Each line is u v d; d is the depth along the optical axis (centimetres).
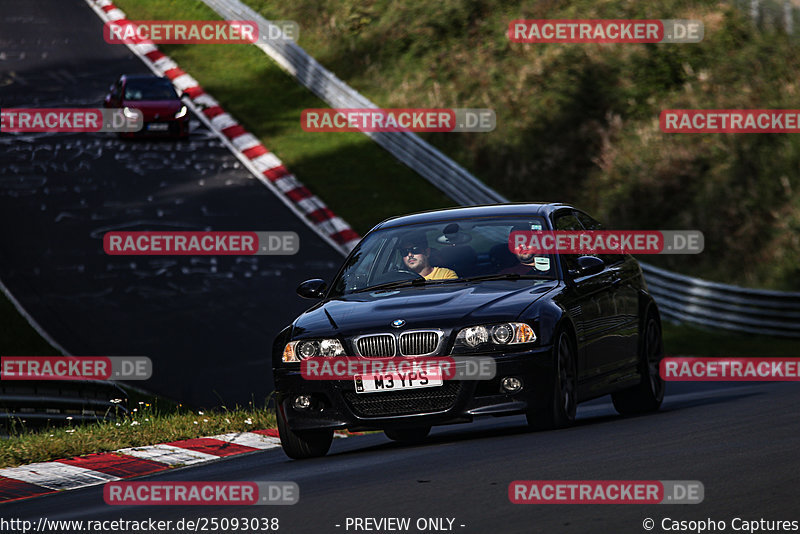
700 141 9669
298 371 2706
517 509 1616
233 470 2614
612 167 9956
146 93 11388
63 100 12544
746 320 7375
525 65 11788
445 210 3209
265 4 15150
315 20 14362
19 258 8306
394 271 2991
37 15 15950
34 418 4353
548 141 10694
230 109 12400
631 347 3256
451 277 2909
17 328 6962
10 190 9819
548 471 1938
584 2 12200
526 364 2595
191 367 6397
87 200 9625
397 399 2622
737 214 8769
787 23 10619
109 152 10900
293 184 10306
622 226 9344
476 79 11988
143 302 7531
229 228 9156
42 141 11169
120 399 4653
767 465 1841
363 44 13512
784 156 9025
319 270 8350
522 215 3069
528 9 12719
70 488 2609
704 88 10269
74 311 7350
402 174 10775
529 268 2914
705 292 7644
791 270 8175
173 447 3212
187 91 12912
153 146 11169
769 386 4306
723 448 2086
